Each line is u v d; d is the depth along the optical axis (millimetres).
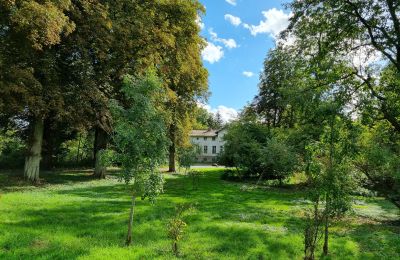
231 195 20500
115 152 8469
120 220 11023
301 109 19703
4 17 15148
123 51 22453
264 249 8812
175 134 34938
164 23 23547
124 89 8680
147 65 22594
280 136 27406
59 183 22422
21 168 33469
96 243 8320
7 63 16688
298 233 10578
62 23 15914
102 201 14938
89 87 20438
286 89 22500
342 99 14648
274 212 14570
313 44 19984
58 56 20250
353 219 14258
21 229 8922
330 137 8914
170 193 19859
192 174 26734
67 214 11508
